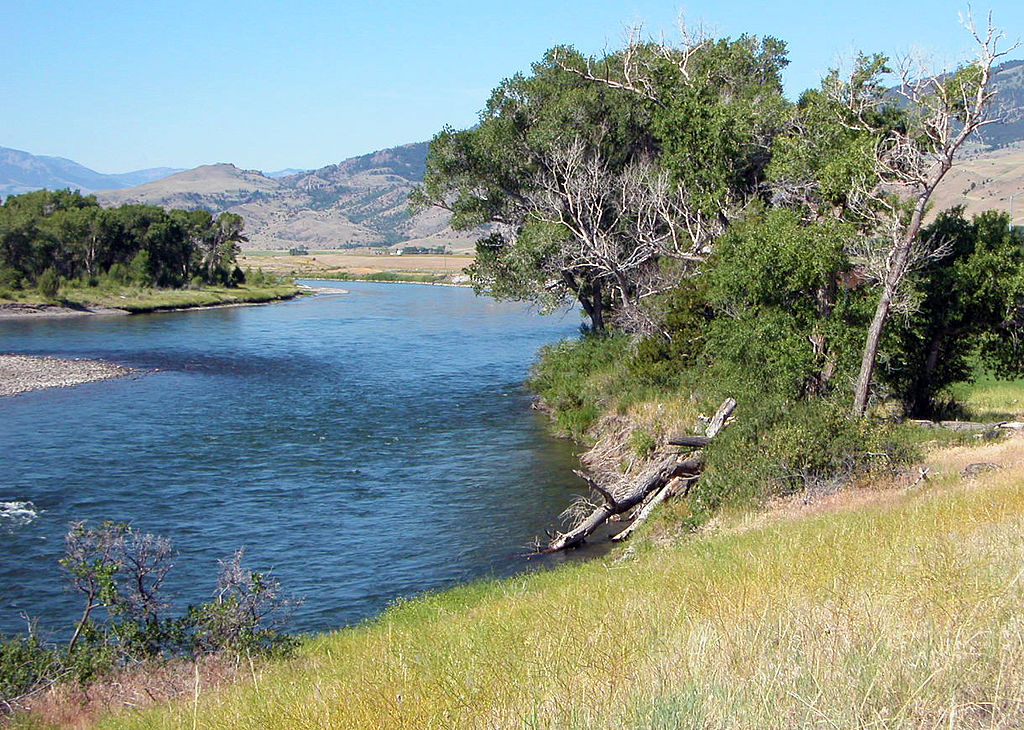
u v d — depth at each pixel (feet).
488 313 355.56
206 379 187.21
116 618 60.80
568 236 159.84
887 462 77.56
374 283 618.03
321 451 123.54
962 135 85.15
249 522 92.02
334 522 92.32
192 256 459.32
